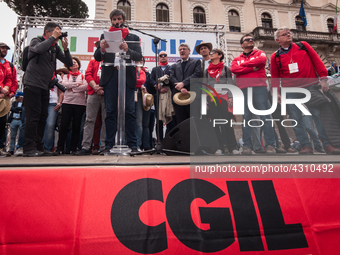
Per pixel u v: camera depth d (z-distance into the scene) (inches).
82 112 122.2
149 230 38.6
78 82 120.5
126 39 93.1
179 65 111.7
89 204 39.5
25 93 86.8
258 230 40.2
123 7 446.6
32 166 42.4
